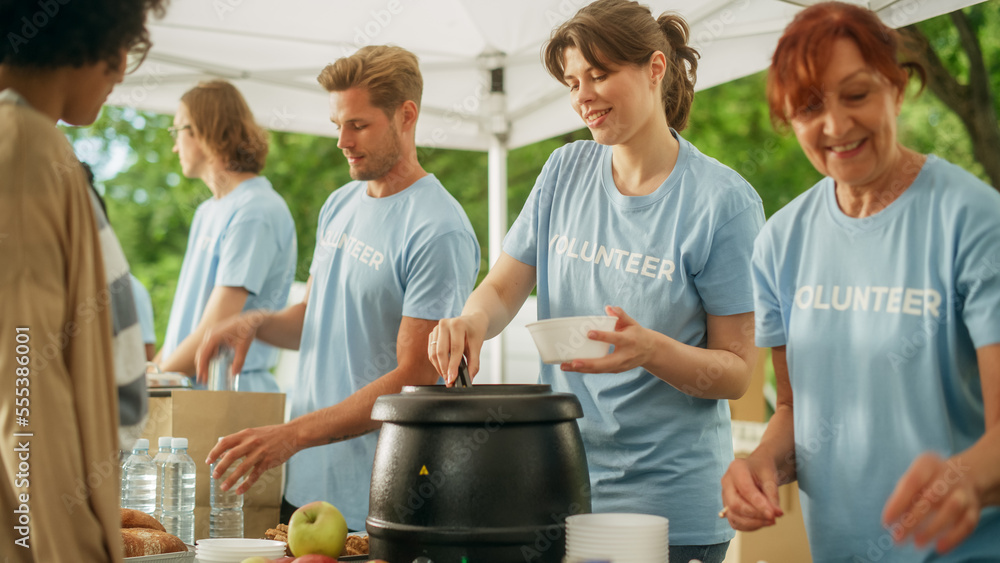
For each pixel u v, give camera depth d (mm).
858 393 1300
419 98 2229
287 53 3217
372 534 1267
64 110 1134
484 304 1743
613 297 1665
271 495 2094
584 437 1690
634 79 1540
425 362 2020
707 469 1624
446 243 2070
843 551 1326
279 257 2672
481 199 9938
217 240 2652
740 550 2773
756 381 3193
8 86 1084
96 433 1043
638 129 1589
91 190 1115
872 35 1168
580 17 1523
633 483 1624
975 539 1191
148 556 1435
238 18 2988
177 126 2752
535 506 1207
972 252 1180
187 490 1966
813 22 1199
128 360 1146
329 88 2141
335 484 2113
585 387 1693
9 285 984
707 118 9422
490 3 2918
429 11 3025
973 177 1239
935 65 6375
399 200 2170
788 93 1216
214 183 2734
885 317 1270
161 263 10203
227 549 1389
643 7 1587
